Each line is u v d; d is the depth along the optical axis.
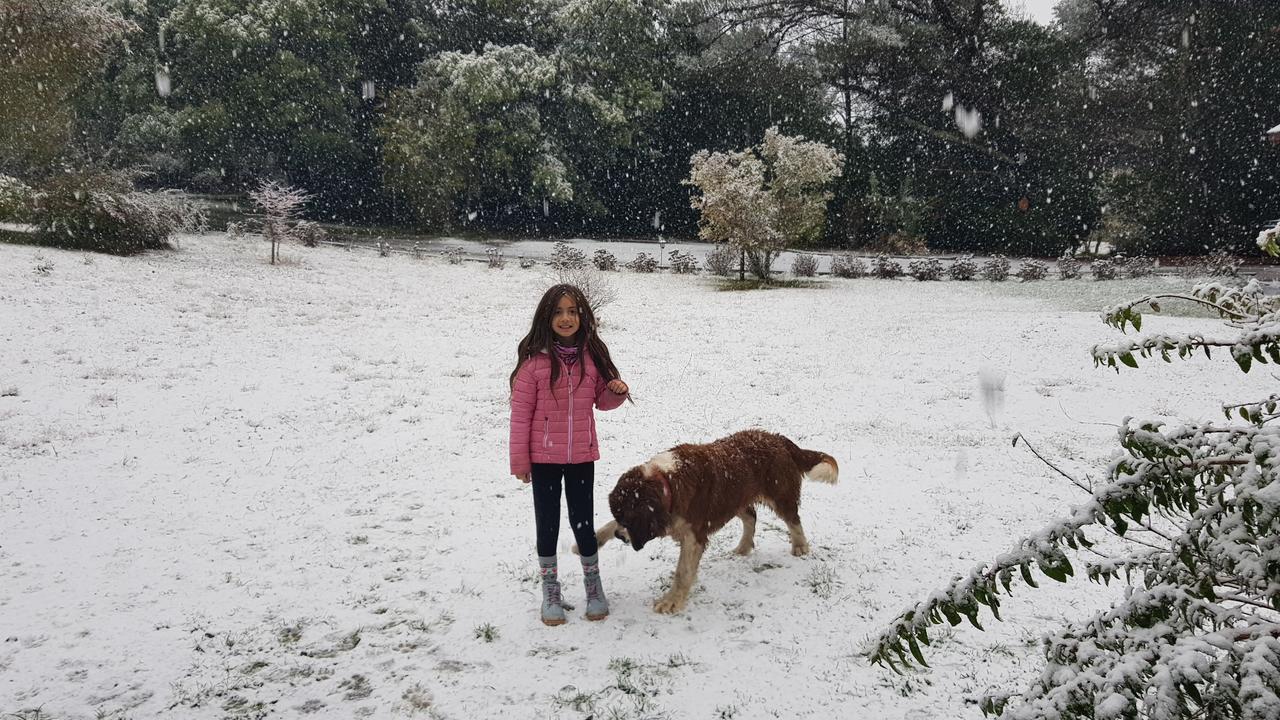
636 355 12.75
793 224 25.23
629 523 3.81
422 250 32.38
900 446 7.39
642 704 3.26
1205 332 13.27
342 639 3.84
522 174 44.28
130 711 3.24
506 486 6.30
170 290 17.06
